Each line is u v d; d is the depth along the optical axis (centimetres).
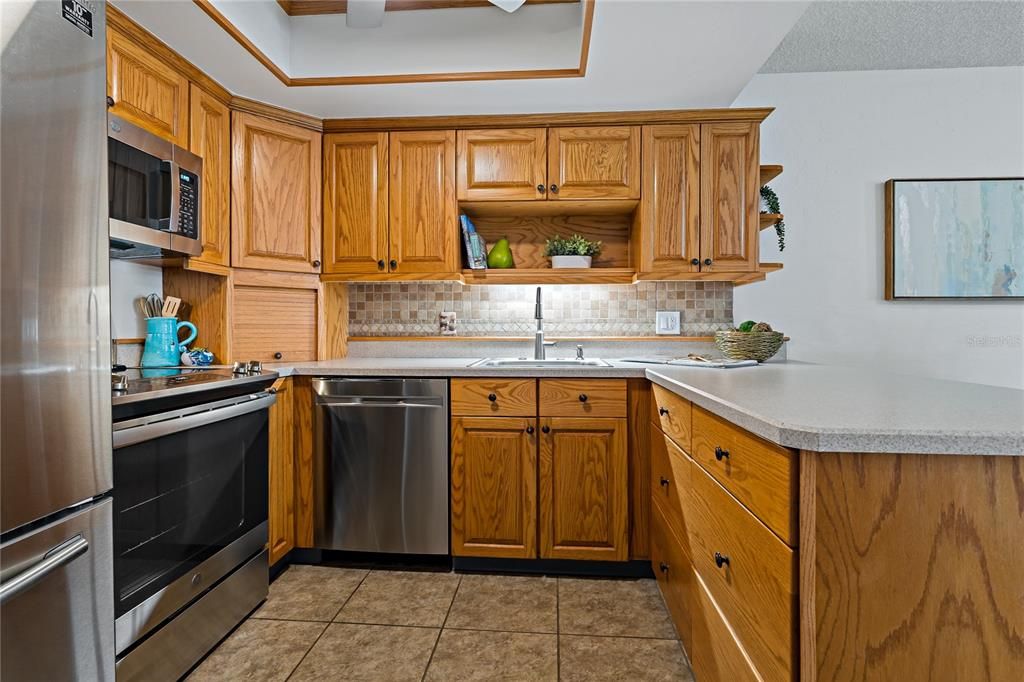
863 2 229
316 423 235
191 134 214
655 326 289
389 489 231
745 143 253
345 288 294
